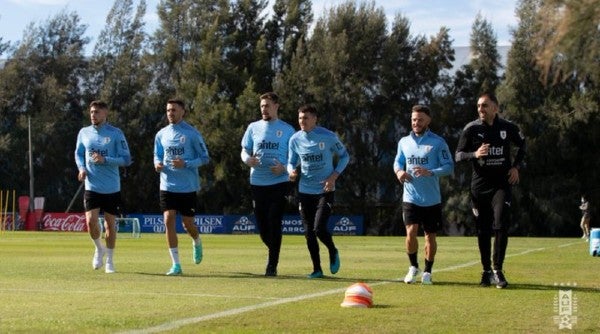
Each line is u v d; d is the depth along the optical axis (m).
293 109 58.00
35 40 66.81
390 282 11.56
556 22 10.39
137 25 66.06
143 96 63.47
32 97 66.31
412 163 11.45
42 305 8.61
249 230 52.97
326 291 10.17
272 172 12.59
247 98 56.97
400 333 6.78
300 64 57.69
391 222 57.72
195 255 14.46
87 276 12.49
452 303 8.87
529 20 51.38
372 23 57.56
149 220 52.94
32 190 56.66
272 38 63.66
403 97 58.72
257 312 8.01
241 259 17.83
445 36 57.84
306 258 18.36
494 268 10.77
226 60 61.34
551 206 51.66
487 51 56.72
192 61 60.28
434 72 57.88
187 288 10.53
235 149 57.06
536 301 9.09
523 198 52.31
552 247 26.33
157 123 63.41
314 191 12.40
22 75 66.12
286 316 7.73
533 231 52.81
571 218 51.94
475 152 10.70
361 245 27.94
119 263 15.95
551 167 52.56
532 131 52.16
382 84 57.56
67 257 18.47
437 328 7.05
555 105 51.12
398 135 58.59
